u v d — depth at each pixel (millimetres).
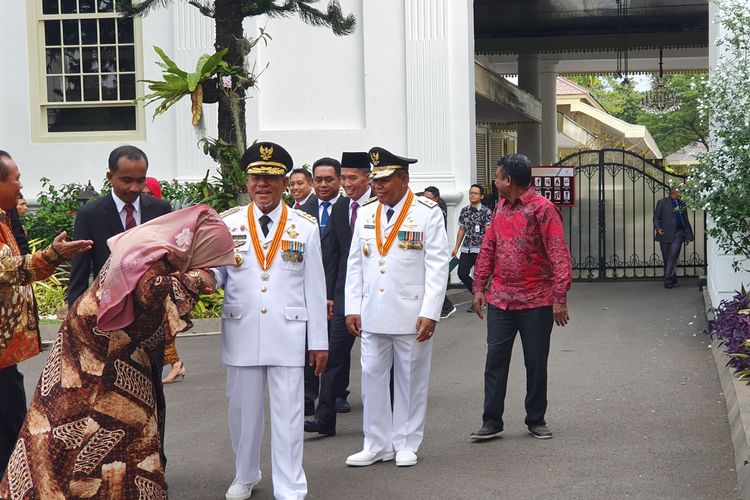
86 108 21500
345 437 9070
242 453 7266
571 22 32031
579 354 12812
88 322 5930
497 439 8781
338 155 20766
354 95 20828
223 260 6270
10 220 7895
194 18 20844
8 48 21594
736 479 7398
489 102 28406
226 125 16016
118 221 7465
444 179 20406
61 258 6707
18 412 7145
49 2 21516
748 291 13281
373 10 20625
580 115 50031
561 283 8555
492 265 8969
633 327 15188
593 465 7863
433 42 20406
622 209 23516
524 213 8688
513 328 8758
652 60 39219
